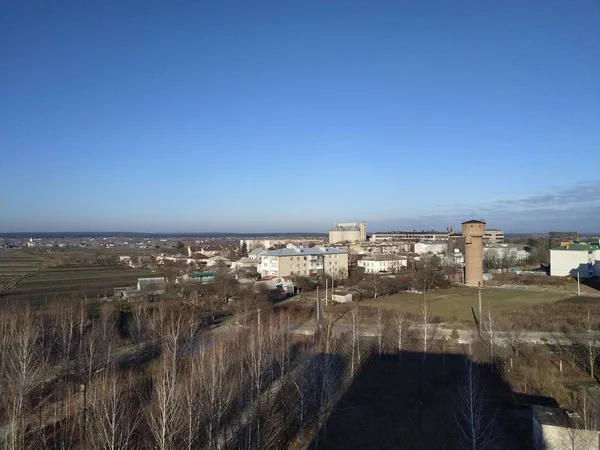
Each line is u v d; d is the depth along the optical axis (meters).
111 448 27.08
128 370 47.62
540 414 32.91
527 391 43.47
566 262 130.38
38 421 36.44
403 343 58.28
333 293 98.06
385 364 53.38
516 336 57.00
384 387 46.50
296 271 134.00
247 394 40.47
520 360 51.47
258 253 164.00
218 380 36.91
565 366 50.16
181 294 95.81
